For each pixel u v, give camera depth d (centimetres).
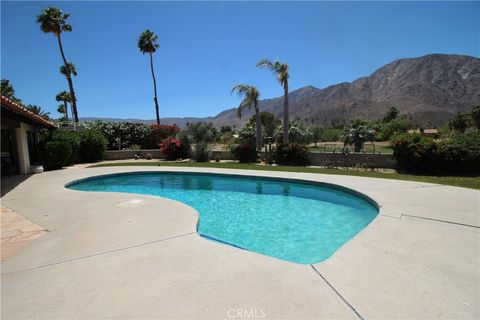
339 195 781
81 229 443
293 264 309
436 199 597
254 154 1552
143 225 453
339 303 236
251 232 552
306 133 2656
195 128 1870
